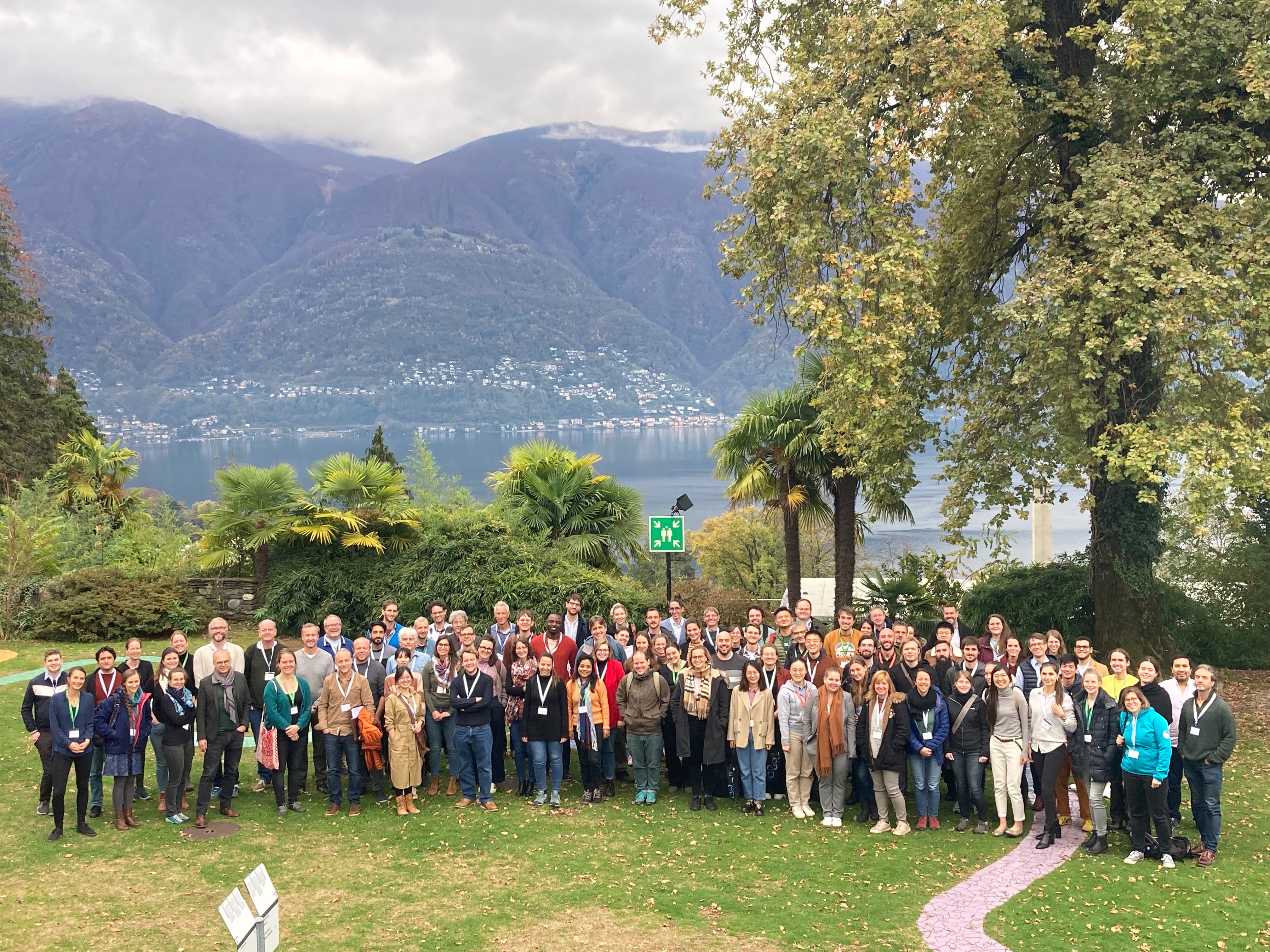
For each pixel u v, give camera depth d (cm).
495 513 1794
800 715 1007
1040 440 1373
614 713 1067
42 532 1939
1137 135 1455
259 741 995
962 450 1478
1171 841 866
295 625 1839
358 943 707
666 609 1570
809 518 1922
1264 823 966
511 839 938
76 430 3756
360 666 1039
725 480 1908
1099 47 1405
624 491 1859
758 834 958
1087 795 959
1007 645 1042
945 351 1642
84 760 916
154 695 950
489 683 1041
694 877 842
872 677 984
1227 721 859
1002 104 1401
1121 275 1268
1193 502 1240
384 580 1777
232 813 988
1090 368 1279
